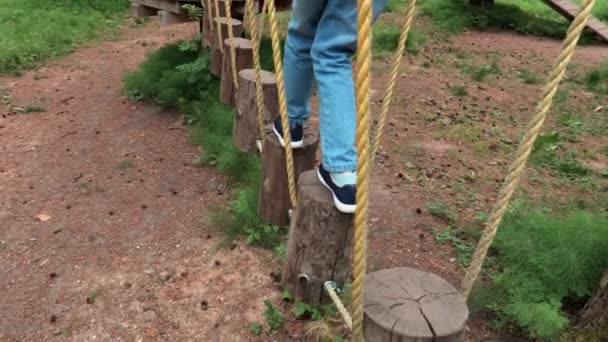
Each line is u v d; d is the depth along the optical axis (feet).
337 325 8.98
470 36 34.19
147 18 34.53
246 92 13.98
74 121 18.06
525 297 9.67
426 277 6.97
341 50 7.58
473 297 9.77
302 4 8.14
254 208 12.00
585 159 17.15
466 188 14.58
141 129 17.38
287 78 9.43
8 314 9.46
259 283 10.18
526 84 24.86
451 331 6.05
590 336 8.76
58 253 11.10
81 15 32.60
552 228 11.18
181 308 9.60
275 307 9.52
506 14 38.29
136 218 12.36
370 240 11.77
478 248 6.57
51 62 25.00
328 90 7.52
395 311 6.31
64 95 20.67
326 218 8.66
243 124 14.25
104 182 14.02
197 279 10.32
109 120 18.15
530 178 15.48
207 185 13.84
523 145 5.82
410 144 17.37
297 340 8.89
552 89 5.44
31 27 28.71
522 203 13.66
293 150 10.46
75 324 9.27
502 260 11.05
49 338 8.99
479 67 26.84
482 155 16.89
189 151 15.75
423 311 6.33
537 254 10.52
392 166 15.65
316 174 9.45
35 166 14.93
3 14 30.55
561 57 5.30
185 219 12.31
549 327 8.83
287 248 9.49
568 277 9.99
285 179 10.91
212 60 19.54
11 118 18.35
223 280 10.28
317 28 7.79
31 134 17.04
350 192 7.95
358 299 5.80
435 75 25.34
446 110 20.80
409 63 27.02
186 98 19.16
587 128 19.70
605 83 25.04
